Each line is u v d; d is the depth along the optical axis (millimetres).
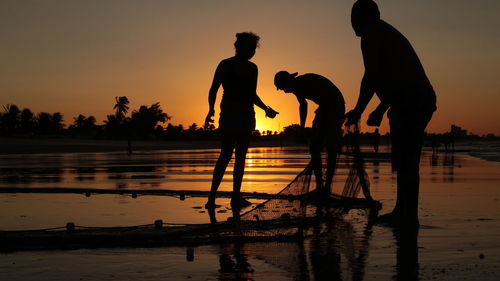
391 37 5141
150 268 3295
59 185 10016
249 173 13773
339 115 5996
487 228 4672
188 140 169250
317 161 5277
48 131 193125
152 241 4117
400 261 3432
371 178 11023
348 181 5273
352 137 5453
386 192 7918
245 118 6875
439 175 12016
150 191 8328
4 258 3588
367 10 5336
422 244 3973
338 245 3982
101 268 3295
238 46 7043
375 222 5066
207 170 15648
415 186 4969
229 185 9859
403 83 5043
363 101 5324
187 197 7809
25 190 8594
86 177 12516
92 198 7684
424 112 5062
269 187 9438
